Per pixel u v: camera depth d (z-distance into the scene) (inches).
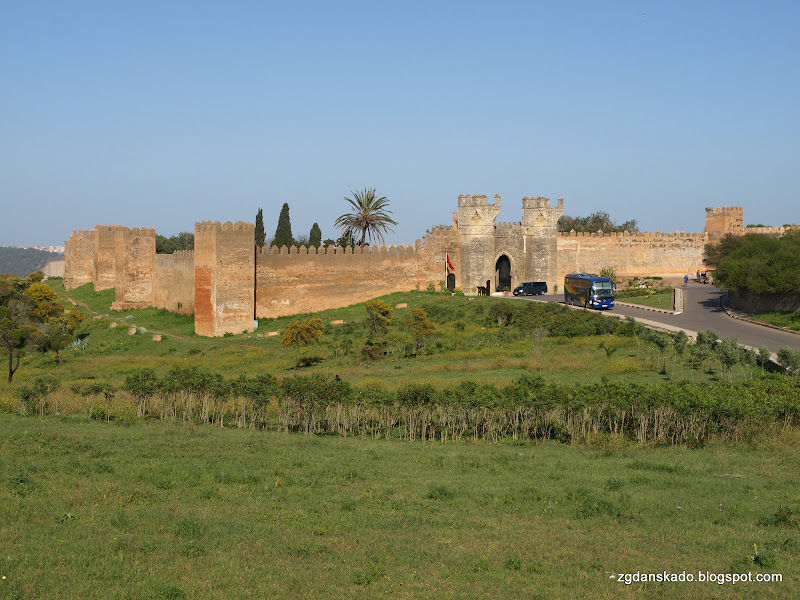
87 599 557.6
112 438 1168.8
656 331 2127.2
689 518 800.3
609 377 1713.8
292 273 3046.3
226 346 2556.6
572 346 2137.1
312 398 1334.9
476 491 892.6
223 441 1178.6
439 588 605.0
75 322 2851.9
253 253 2854.3
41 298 3080.7
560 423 1283.2
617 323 2352.4
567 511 821.9
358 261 3267.7
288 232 4266.7
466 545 708.0
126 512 776.3
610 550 699.4
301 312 3083.2
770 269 2463.1
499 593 596.4
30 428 1248.2
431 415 1331.2
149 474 925.8
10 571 599.8
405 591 596.4
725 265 2773.1
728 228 3976.4
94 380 1975.9
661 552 693.9
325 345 2410.2
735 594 605.6
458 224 3474.4
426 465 1045.2
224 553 666.2
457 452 1143.6
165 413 1449.3
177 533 709.9
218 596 575.2
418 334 2240.4
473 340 2333.9
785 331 2218.3
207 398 1422.2
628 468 1034.7
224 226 2773.1
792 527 773.3
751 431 1203.2
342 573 629.9
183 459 1032.2
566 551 694.5
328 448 1159.6
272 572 626.5
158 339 2691.9
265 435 1264.8
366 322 2655.0
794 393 1296.8
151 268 3654.0
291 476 949.8
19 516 741.3
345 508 818.2
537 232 3535.9
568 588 610.5
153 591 573.3
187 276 3248.0
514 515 808.3
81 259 4714.6
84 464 967.0
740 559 676.1
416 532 744.3
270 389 1402.6
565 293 3016.7
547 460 1078.4
